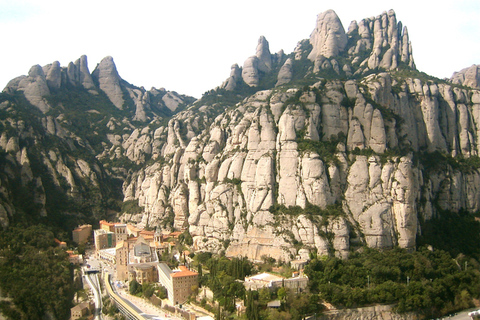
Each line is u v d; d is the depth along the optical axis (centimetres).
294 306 18588
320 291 19762
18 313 19900
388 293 19825
